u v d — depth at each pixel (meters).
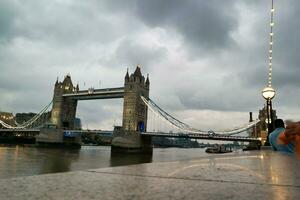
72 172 3.51
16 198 2.12
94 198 2.20
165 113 117.88
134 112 120.00
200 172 3.63
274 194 2.42
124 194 2.35
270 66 19.67
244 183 2.91
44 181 2.83
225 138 89.38
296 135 4.33
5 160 62.41
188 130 107.25
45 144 133.88
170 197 2.26
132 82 124.31
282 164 4.54
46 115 163.75
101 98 139.12
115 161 77.50
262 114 47.56
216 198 2.25
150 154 117.88
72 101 153.38
